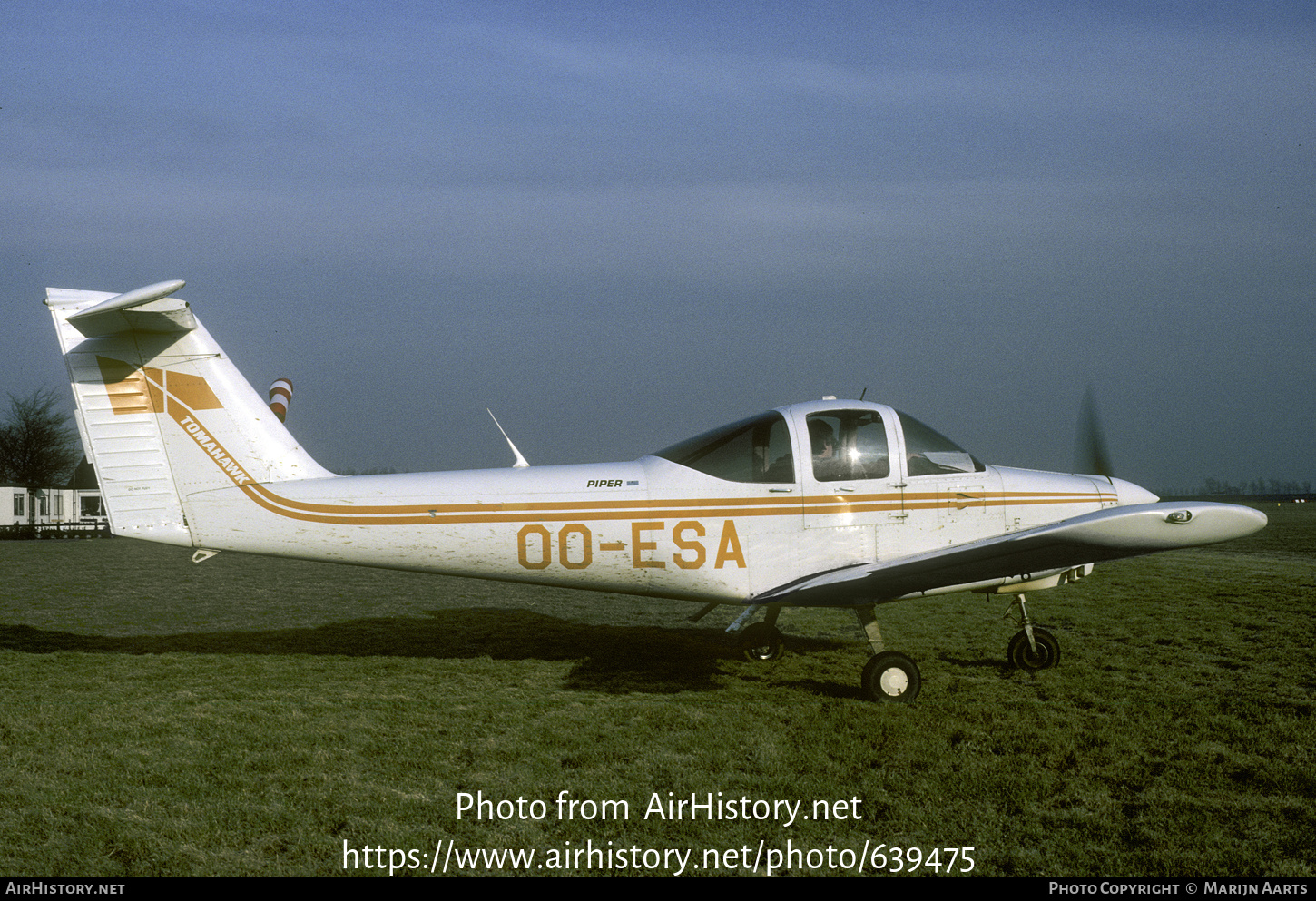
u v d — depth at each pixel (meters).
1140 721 4.95
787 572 6.17
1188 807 3.70
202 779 4.11
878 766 4.28
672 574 6.23
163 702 5.55
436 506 6.30
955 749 4.51
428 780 4.10
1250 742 4.55
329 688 6.00
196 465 6.36
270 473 6.43
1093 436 7.18
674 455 6.44
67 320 5.38
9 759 4.39
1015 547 5.22
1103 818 3.61
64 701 5.57
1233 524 4.92
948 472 6.31
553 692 5.87
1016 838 3.44
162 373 6.33
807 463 6.16
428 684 6.12
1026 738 4.65
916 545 6.20
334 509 6.34
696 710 5.35
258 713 5.27
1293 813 3.62
